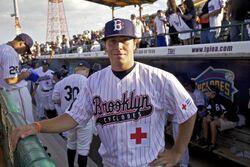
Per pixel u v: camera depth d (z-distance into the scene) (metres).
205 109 5.35
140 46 7.62
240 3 4.58
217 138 5.16
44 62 8.78
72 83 4.76
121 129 1.79
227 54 4.17
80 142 4.62
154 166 1.78
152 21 9.97
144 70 1.81
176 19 6.26
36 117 9.17
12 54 4.00
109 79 1.83
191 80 5.61
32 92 10.35
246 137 4.63
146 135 1.78
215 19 5.55
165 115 1.89
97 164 5.24
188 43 6.07
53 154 5.66
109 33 1.72
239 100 4.86
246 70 4.65
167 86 1.78
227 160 5.14
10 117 2.15
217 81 5.17
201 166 5.05
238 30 4.65
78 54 9.87
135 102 1.78
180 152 1.83
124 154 1.79
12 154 2.00
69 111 1.94
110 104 1.81
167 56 5.46
